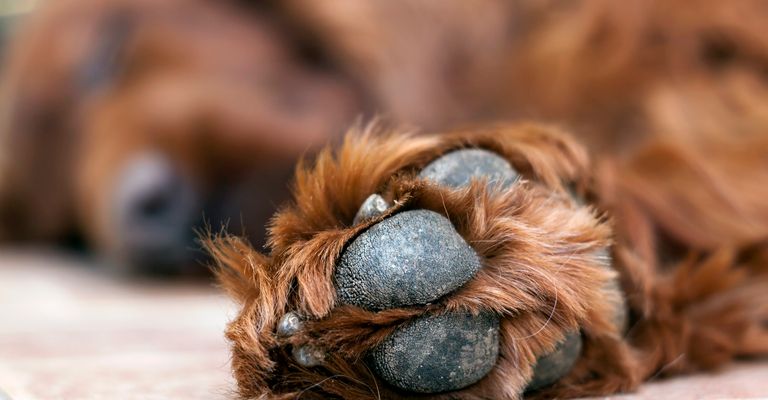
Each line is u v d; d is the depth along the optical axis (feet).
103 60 2.65
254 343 1.08
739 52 1.60
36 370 1.30
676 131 1.51
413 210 1.08
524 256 1.09
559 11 2.02
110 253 2.64
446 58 2.34
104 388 1.21
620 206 1.26
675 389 1.19
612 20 1.74
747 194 1.37
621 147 1.61
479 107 2.20
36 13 3.14
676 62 1.64
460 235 1.09
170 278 2.52
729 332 1.27
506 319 1.09
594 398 1.16
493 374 1.09
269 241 1.12
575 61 1.81
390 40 2.39
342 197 1.12
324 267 1.07
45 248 3.68
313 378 1.09
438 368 1.07
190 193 2.26
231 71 2.43
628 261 1.21
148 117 2.35
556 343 1.11
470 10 2.31
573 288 1.10
